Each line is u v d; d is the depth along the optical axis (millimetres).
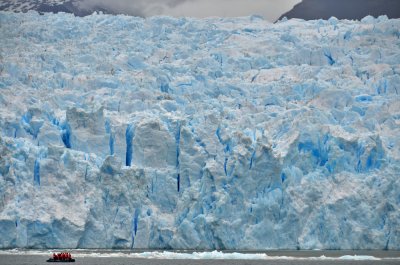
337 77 193250
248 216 151375
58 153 149750
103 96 178500
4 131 158750
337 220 153250
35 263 128500
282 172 154500
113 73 193750
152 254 139375
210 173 152000
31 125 161625
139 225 150750
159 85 186125
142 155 159250
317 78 192000
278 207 152250
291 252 149875
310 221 153250
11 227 142750
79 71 192000
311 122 163250
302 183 156000
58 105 174625
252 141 155500
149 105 175500
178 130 162750
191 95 181250
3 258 133500
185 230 149000
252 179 152750
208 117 161375
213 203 150625
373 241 152250
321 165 161750
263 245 150875
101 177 150625
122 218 149625
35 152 150750
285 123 166625
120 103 175000
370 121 171625
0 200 144750
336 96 180750
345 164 159500
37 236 144625
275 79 196750
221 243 149125
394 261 135875
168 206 156000
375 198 154875
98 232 148000
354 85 188750
